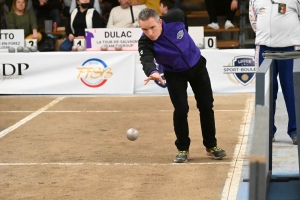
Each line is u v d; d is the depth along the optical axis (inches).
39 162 309.6
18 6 624.4
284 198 239.9
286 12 329.1
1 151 337.1
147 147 341.4
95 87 562.9
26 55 563.2
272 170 283.0
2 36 578.6
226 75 547.8
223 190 252.5
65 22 728.3
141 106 493.0
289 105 339.9
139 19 273.4
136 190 254.8
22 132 393.4
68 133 387.5
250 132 377.1
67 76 564.4
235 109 466.3
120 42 564.4
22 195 251.1
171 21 279.9
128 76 561.3
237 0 686.5
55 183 268.8
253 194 181.8
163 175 278.5
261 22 335.0
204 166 293.9
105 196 247.1
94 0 640.4
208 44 557.0
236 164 296.8
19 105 510.0
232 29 687.7
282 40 330.6
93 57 560.4
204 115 301.3
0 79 569.0
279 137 362.9
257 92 196.7
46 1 704.4
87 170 291.0
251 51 541.6
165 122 421.1
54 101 528.4
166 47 280.5
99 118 442.0
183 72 289.7
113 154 324.8
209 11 689.0
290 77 334.0
